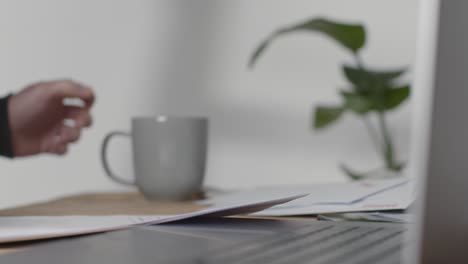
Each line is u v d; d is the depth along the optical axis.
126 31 1.29
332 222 0.48
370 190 0.59
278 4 1.28
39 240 0.39
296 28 1.03
